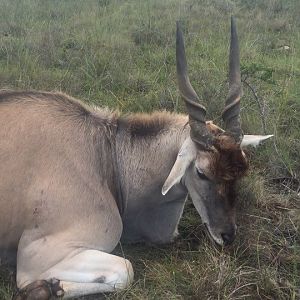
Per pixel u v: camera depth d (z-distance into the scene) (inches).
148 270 73.8
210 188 70.6
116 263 66.7
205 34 178.9
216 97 115.0
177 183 71.7
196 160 70.1
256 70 125.5
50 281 65.2
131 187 75.8
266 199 89.7
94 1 237.3
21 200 67.7
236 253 77.1
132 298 66.6
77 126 72.9
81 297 67.2
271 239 81.0
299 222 84.6
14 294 68.2
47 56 141.9
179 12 209.3
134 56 149.8
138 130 76.7
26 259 67.1
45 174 68.3
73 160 70.2
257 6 235.0
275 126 105.8
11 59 138.2
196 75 131.5
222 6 228.4
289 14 223.8
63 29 175.0
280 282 72.1
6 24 177.3
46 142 69.8
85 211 68.7
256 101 113.7
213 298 68.5
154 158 75.3
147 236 80.0
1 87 119.6
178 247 81.0
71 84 123.2
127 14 213.0
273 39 181.9
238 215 85.3
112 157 75.1
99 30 173.9
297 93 125.4
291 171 96.9
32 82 122.4
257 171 97.0
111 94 120.6
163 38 169.5
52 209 67.3
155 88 124.3
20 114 71.2
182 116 77.2
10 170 68.2
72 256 66.2
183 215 87.4
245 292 70.2
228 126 71.2
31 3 222.1
